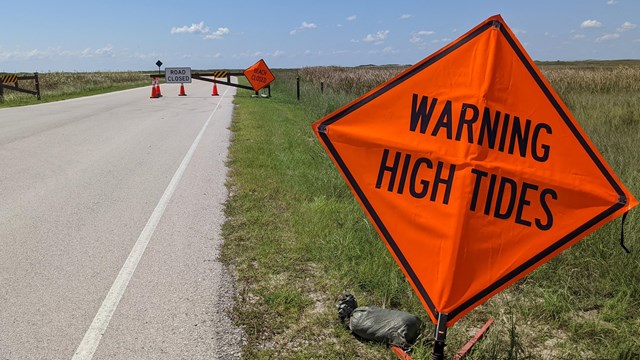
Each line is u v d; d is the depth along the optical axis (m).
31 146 10.02
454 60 2.35
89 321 3.26
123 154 9.23
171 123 14.14
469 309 2.34
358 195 2.49
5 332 3.12
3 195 6.32
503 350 2.88
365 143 2.46
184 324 3.22
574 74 20.97
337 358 2.82
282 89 28.89
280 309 3.38
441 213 2.35
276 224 5.14
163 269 4.08
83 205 5.91
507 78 2.31
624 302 3.31
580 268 3.81
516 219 2.32
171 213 5.59
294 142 9.80
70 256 4.35
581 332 3.08
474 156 2.30
